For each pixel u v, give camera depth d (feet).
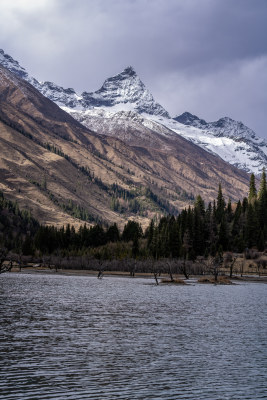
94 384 89.97
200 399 82.99
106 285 354.74
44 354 111.96
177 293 297.12
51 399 80.84
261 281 462.60
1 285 318.24
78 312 186.09
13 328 143.84
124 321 166.20
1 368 98.63
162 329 151.74
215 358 112.78
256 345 128.98
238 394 86.17
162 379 94.48
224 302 246.47
